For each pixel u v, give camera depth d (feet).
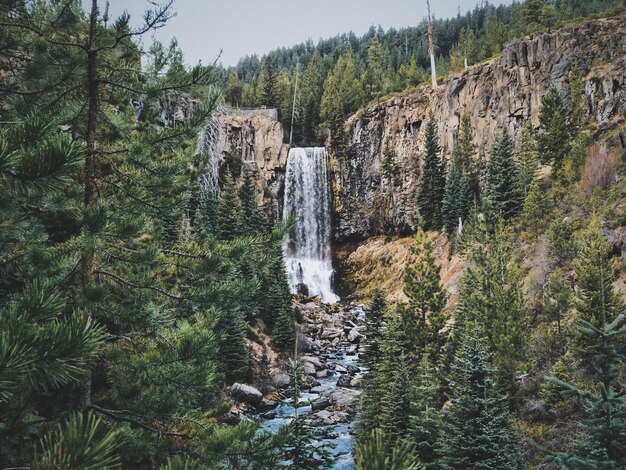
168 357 22.91
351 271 232.12
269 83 299.79
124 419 21.93
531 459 50.60
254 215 191.62
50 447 4.69
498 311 76.02
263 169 245.24
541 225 123.34
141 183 25.73
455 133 212.02
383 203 236.02
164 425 23.29
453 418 44.45
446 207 190.19
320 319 178.29
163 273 26.94
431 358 81.41
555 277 82.17
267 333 135.33
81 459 4.38
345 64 345.10
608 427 20.17
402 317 85.25
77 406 20.36
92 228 17.40
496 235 118.01
